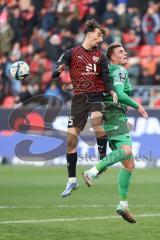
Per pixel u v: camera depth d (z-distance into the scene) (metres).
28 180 45.28
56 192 39.00
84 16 66.50
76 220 28.39
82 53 26.47
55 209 31.83
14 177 47.09
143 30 64.88
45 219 28.56
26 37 66.88
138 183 43.75
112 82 25.97
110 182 44.81
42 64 61.75
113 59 26.42
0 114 55.53
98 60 26.36
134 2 68.25
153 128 53.34
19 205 33.22
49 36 64.25
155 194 38.03
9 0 70.19
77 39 63.44
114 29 64.62
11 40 66.31
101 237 24.34
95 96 26.48
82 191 39.78
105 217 29.27
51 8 68.25
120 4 66.31
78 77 26.55
